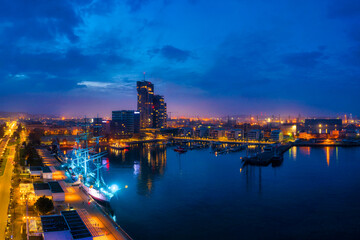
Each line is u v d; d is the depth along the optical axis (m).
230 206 162.75
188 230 130.50
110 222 116.38
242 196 181.88
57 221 103.50
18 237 98.75
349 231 130.25
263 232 129.25
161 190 195.75
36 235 96.06
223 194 186.38
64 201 143.00
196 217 146.12
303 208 159.50
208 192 191.38
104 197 158.38
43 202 120.12
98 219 119.50
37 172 194.75
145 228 132.25
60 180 187.38
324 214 150.50
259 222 140.25
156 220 141.88
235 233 127.94
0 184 170.25
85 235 93.56
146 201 171.00
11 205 131.50
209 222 139.75
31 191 150.25
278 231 130.25
